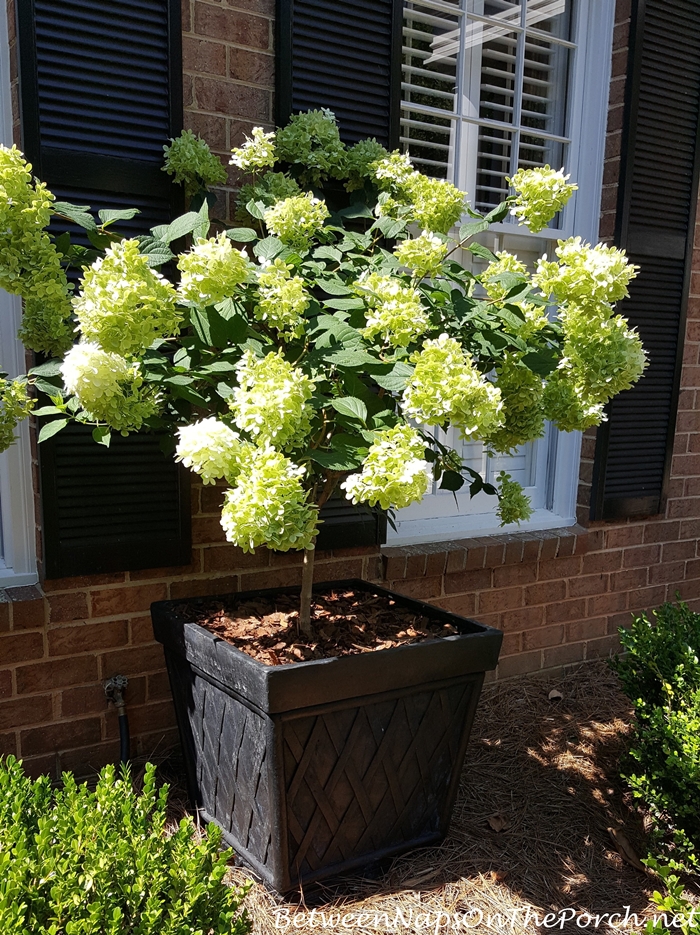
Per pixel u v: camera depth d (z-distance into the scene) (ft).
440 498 10.75
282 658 6.46
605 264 5.96
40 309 5.72
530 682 10.89
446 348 5.36
